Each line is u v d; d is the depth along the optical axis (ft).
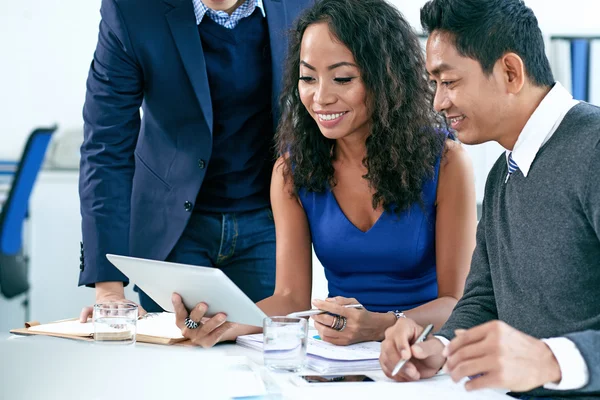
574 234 4.08
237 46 6.79
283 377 4.27
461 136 4.49
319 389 3.98
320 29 5.61
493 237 4.74
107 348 3.08
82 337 5.10
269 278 7.26
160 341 5.10
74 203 14.42
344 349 4.83
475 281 4.92
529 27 4.31
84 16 14.53
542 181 4.21
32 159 13.32
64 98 14.55
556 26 14.87
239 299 4.59
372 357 4.56
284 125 6.20
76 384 2.97
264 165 7.11
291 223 6.17
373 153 5.78
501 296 4.54
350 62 5.59
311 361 4.53
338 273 6.09
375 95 5.66
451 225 5.86
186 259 7.07
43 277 14.30
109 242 6.63
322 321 5.06
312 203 6.08
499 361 3.38
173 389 3.03
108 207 6.68
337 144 6.00
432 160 5.90
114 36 6.67
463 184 5.91
